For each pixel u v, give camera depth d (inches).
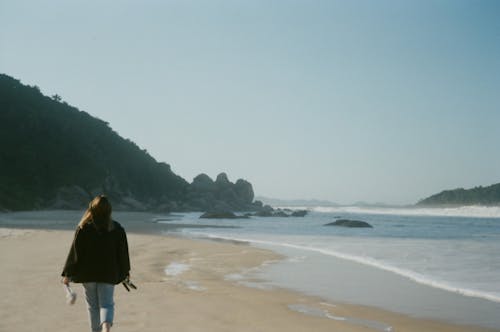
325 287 462.3
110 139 5639.8
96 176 4382.4
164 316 310.0
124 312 318.7
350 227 1828.2
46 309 314.8
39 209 3430.1
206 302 365.4
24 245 761.0
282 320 316.8
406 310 361.7
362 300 398.0
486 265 629.3
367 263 649.0
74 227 1432.1
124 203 4515.3
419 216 4296.3
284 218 3107.8
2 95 4498.0
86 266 217.5
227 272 559.8
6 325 273.9
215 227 1711.4
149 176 5659.5
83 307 322.0
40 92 5260.8
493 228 1902.1
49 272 472.1
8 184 3430.1
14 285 398.0
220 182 6378.0
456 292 437.4
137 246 853.2
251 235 1266.0
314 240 1096.8
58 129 4645.7
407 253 793.6
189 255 730.8
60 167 4131.4
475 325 318.3
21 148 3971.5
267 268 598.2
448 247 923.4
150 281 466.9
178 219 2664.9
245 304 365.7
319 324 309.4
